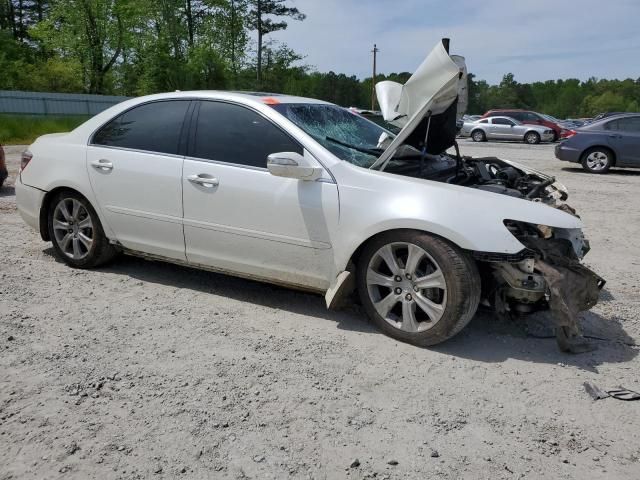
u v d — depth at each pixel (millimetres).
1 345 3600
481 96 120188
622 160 13766
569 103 132250
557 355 3707
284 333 3926
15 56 48656
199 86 46531
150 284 4855
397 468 2543
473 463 2592
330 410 2982
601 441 2781
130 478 2424
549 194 4695
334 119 4629
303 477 2461
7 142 22344
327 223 3867
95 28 43375
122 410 2926
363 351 3674
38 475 2422
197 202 4324
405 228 3656
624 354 3744
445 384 3291
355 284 4020
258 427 2811
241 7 49031
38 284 4730
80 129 5074
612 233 7250
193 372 3338
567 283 3545
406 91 4195
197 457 2570
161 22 45625
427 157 4590
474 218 3506
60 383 3168
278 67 53125
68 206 5117
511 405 3086
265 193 4047
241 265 4309
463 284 3529
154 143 4602
